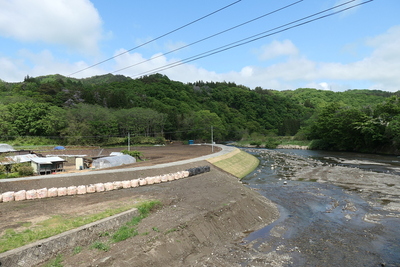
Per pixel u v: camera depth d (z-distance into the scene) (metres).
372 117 86.00
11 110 90.19
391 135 74.88
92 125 102.06
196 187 33.97
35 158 47.78
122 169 41.00
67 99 123.94
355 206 28.22
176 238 17.95
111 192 30.17
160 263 15.43
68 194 28.30
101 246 15.76
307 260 16.62
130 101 153.25
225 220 22.38
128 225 19.23
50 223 18.42
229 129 173.62
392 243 18.98
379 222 23.34
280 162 67.81
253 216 25.00
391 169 50.62
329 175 46.66
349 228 22.14
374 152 82.75
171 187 33.66
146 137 120.56
